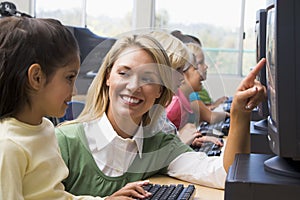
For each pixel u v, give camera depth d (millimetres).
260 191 817
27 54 984
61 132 1306
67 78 1056
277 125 844
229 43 4922
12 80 981
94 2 5227
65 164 1190
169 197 1161
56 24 1078
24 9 5234
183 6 5031
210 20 4957
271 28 939
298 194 804
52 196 1034
